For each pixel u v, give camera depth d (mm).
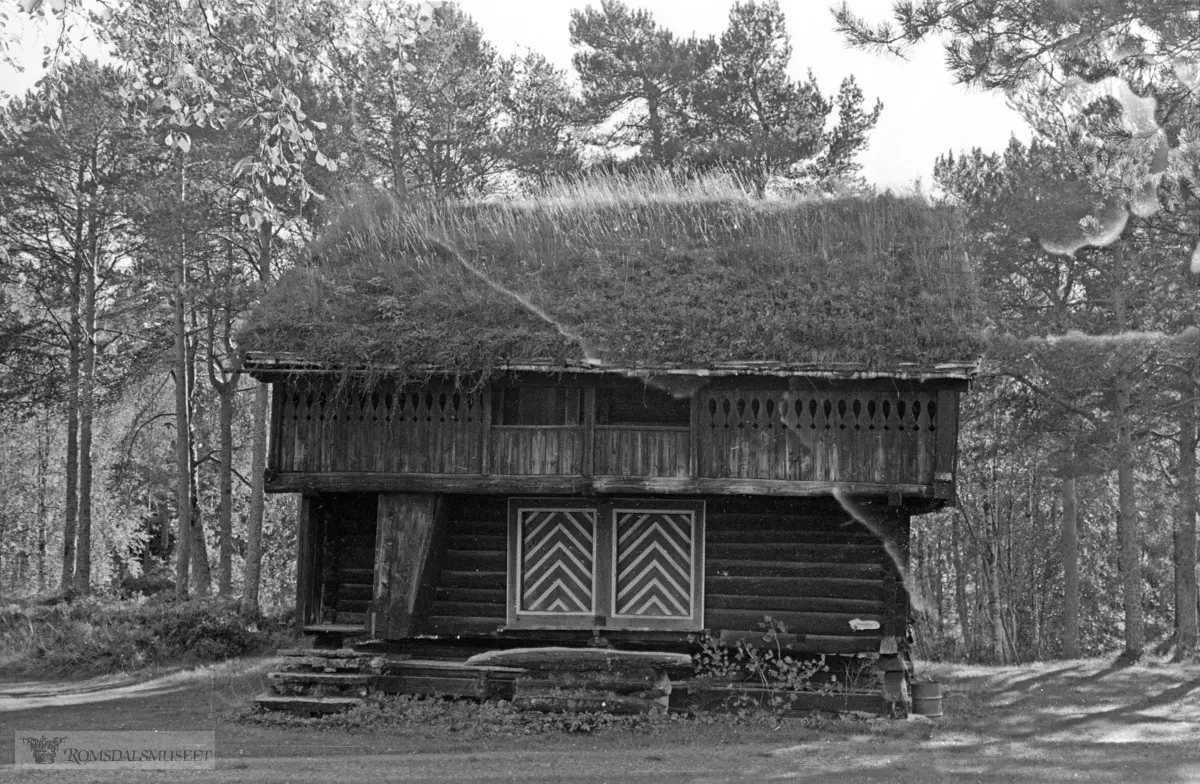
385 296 14516
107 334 34094
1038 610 34531
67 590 28750
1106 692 17734
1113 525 36344
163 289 26375
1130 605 22922
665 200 16219
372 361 13758
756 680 14109
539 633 14359
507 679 14250
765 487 13516
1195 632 24016
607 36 30078
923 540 36344
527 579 14438
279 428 14320
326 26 10539
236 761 10867
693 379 13594
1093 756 11695
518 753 11570
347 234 16234
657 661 13531
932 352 13172
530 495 14281
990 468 30344
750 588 14266
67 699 16594
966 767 10922
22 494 43156
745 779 10188
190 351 30000
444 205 16656
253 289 16703
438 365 13641
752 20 29984
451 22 26734
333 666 13992
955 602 39250
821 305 13734
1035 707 15961
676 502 14359
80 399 28078
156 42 10305
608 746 12039
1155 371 20688
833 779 10211
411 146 26812
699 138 29453
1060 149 20922
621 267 14711
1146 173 18250
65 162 26906
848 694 13742
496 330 13719
